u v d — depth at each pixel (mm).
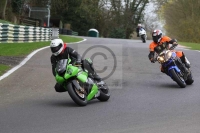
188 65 42500
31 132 24922
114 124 26672
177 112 30078
